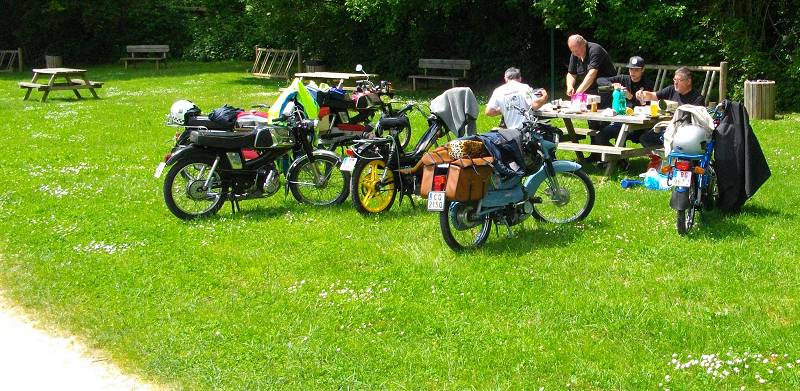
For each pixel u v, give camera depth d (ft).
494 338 17.17
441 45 76.28
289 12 80.48
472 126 29.04
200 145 26.12
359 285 20.56
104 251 23.77
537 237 23.98
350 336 17.54
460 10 71.05
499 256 22.36
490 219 23.31
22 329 18.48
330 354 16.67
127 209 28.35
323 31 83.76
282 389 15.35
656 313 18.13
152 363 16.48
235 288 20.63
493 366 15.99
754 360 15.85
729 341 16.67
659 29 56.65
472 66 73.05
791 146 37.52
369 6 65.87
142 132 45.83
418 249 23.17
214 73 91.20
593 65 35.45
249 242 24.34
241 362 16.46
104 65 110.52
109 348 17.34
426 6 66.49
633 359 16.10
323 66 81.15
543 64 70.28
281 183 31.09
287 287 20.63
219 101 62.90
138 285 20.92
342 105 35.12
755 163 24.86
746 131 24.67
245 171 27.02
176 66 103.35
